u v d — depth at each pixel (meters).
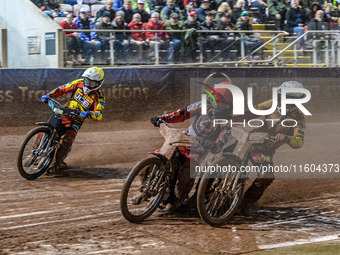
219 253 12.49
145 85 33.38
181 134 15.09
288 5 42.91
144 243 13.07
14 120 30.36
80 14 35.25
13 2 34.50
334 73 40.00
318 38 40.25
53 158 21.20
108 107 32.41
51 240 13.18
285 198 18.11
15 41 34.78
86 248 12.61
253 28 40.69
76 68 31.84
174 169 14.97
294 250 12.74
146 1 37.41
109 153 25.88
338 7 46.09
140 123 33.41
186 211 15.98
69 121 21.00
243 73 36.72
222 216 14.81
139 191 14.72
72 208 16.20
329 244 13.27
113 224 14.62
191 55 36.22
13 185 19.06
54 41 33.16
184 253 12.42
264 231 14.35
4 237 13.37
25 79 30.45
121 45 34.34
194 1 38.28
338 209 16.75
